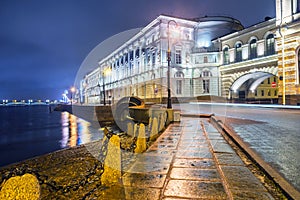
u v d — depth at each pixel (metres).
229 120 14.64
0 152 14.04
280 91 27.17
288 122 13.20
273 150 6.63
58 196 4.90
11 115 58.69
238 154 6.55
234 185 4.23
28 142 17.39
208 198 3.74
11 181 2.53
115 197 3.98
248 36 37.59
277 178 4.27
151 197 3.87
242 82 41.50
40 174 7.13
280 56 27.16
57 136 20.02
